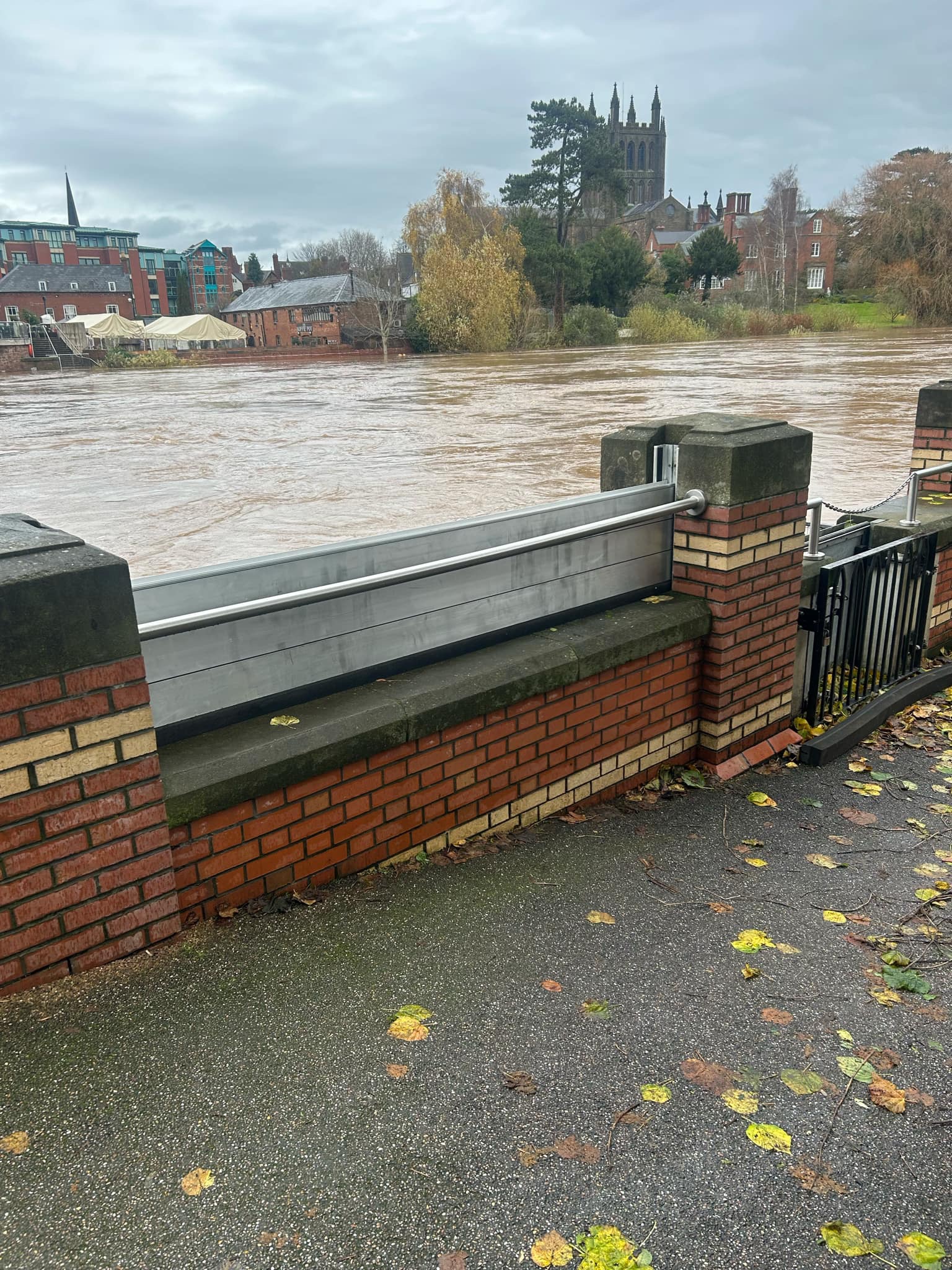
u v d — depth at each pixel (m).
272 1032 2.34
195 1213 1.83
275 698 3.02
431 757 3.24
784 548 4.41
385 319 79.69
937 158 76.06
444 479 14.61
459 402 29.16
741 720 4.48
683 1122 2.14
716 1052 2.40
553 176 82.62
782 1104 2.22
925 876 3.52
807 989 2.72
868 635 5.50
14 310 98.69
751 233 114.81
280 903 2.87
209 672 2.84
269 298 97.62
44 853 2.33
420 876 3.18
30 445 20.92
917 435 6.89
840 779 4.47
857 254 82.25
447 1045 2.34
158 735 2.77
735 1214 1.90
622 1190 1.94
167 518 12.10
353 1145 2.01
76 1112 2.05
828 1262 1.81
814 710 5.08
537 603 3.79
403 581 3.10
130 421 26.55
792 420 20.97
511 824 3.61
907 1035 2.52
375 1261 1.75
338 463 16.72
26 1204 1.83
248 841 2.80
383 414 26.16
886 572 5.45
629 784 4.12
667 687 4.17
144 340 83.12
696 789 4.25
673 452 4.41
